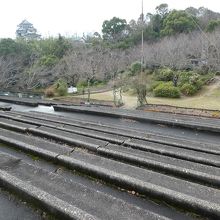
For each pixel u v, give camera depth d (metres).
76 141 3.48
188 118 7.39
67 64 29.22
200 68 30.39
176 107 16.81
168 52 31.92
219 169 2.73
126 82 23.92
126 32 48.53
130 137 4.14
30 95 24.42
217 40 27.73
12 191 2.15
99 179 2.46
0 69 23.89
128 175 2.52
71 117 6.59
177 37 36.38
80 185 2.20
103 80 30.33
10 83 25.00
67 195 2.09
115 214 1.85
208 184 2.46
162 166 2.71
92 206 1.94
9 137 3.71
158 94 25.38
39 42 41.19
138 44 40.75
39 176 2.38
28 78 25.92
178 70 30.53
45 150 3.02
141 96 19.44
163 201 2.10
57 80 28.67
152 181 2.41
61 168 2.71
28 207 1.97
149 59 31.94
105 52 33.50
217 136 4.99
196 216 1.93
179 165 2.85
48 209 1.89
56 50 36.69
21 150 3.20
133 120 6.21
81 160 2.87
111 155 3.05
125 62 31.56
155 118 6.03
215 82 28.56
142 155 3.13
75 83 29.94
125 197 2.19
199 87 26.80
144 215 1.82
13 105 8.83
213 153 3.55
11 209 1.95
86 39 46.28
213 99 23.17
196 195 2.19
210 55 27.84
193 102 22.19
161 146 3.58
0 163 2.65
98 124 5.48
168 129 5.52
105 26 49.44
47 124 4.81
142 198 2.16
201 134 5.13
